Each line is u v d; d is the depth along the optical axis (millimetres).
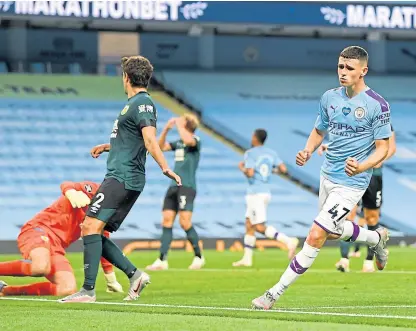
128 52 67125
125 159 18516
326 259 42344
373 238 20125
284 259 43125
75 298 18625
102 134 63281
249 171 37031
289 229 58844
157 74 66938
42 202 58156
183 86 67000
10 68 65125
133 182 18547
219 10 57500
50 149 61688
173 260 42844
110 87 66062
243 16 58000
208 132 65312
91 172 61031
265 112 66812
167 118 65312
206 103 66562
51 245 20969
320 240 17281
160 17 56625
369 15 58688
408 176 63938
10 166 59938
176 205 35094
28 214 57000
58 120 63500
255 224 37125
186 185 34844
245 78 68062
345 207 17484
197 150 35094
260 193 37188
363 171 17156
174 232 56406
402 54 70250
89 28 66062
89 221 18562
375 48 69938
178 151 34906
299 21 58281
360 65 17281
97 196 18547
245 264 37875
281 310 16953
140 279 19656
